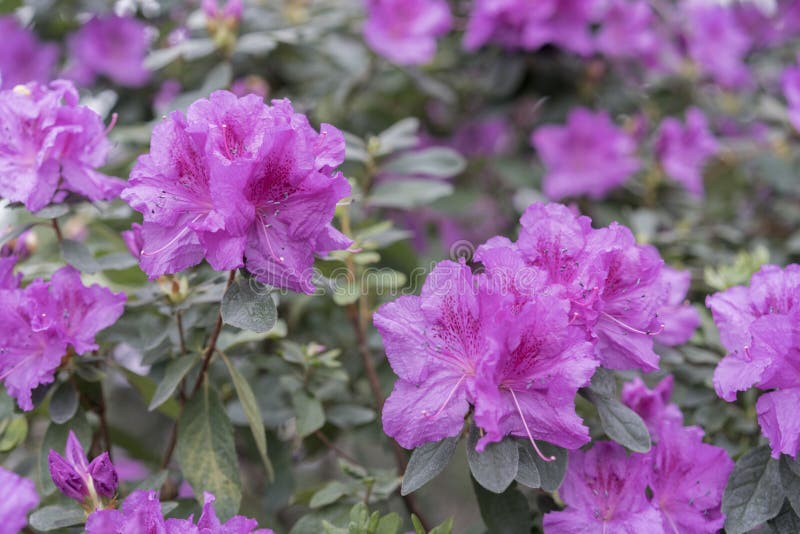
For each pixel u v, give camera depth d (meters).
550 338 0.63
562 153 1.05
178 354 0.75
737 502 0.67
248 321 0.64
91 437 0.75
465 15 1.19
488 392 0.62
